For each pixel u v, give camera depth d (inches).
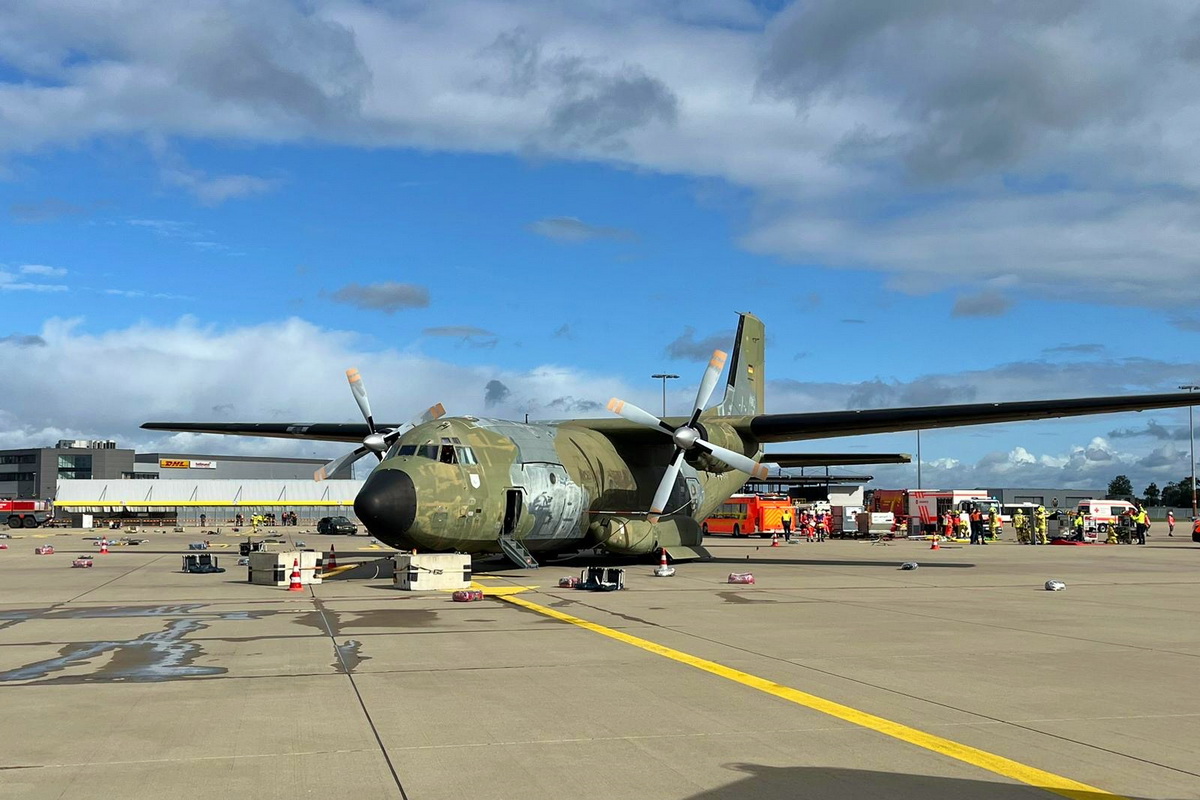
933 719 294.5
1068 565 1098.1
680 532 1099.9
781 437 1130.0
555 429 1041.5
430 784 226.4
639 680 356.2
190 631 487.8
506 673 370.0
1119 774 236.1
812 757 251.0
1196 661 402.0
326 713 299.9
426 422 938.1
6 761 244.8
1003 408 962.1
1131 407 934.4
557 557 1084.5
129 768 238.8
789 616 557.6
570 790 222.1
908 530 2625.5
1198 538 2055.9
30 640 454.9
